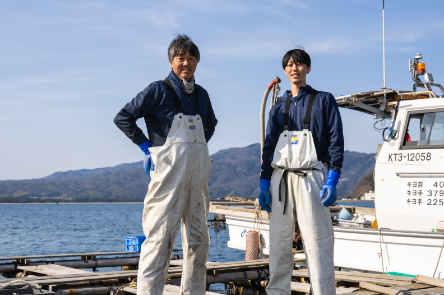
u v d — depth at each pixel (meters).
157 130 3.27
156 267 3.13
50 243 25.88
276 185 3.53
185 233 3.34
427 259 5.84
